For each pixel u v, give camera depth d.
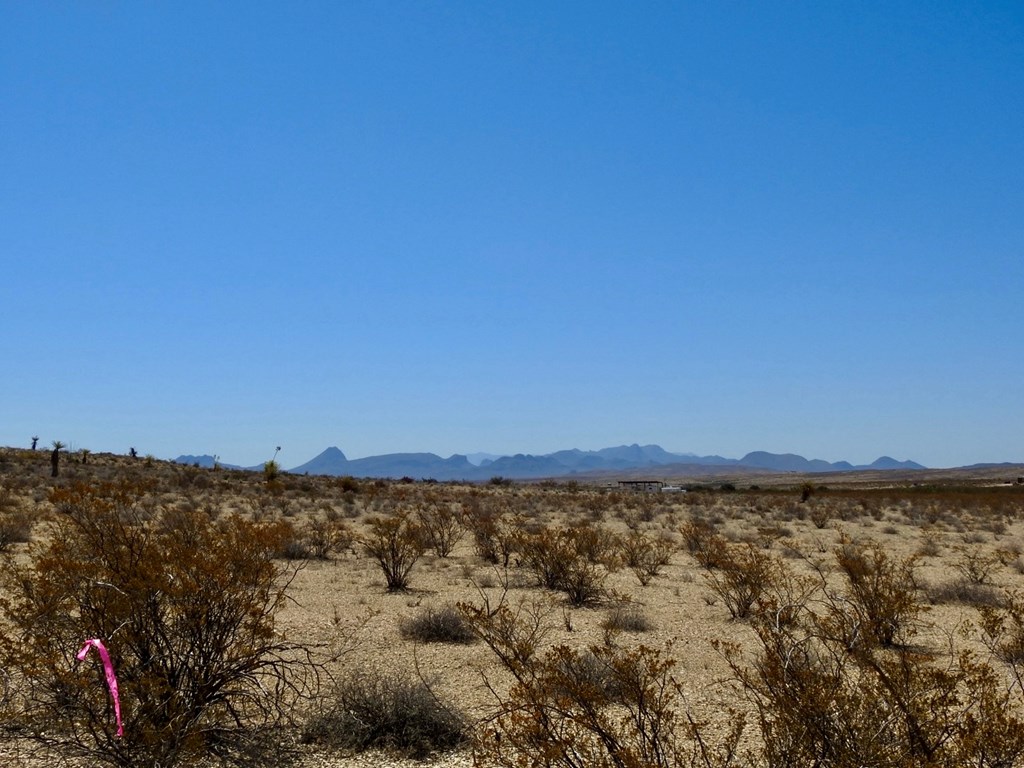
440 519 29.52
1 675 7.64
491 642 8.45
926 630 14.32
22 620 7.48
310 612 15.37
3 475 52.84
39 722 7.23
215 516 33.66
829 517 48.88
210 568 7.69
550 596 17.84
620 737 6.47
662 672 7.41
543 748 6.00
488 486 101.25
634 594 18.70
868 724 5.51
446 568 22.64
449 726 8.48
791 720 5.61
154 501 37.25
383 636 13.30
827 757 5.53
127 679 7.30
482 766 6.54
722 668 11.45
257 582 8.16
